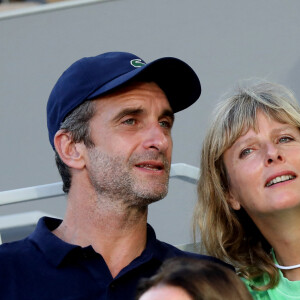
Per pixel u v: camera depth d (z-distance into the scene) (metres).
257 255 8.99
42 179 13.37
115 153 8.23
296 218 8.40
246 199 8.58
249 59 12.96
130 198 8.16
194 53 13.12
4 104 13.46
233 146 8.71
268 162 8.42
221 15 13.07
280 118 8.58
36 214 13.48
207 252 9.32
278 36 12.92
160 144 8.24
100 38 13.34
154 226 12.74
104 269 8.05
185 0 13.16
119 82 8.31
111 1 13.32
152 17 13.23
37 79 13.45
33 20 13.45
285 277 8.77
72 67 8.64
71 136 8.46
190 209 12.66
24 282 7.98
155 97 8.52
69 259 8.09
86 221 8.34
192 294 5.80
